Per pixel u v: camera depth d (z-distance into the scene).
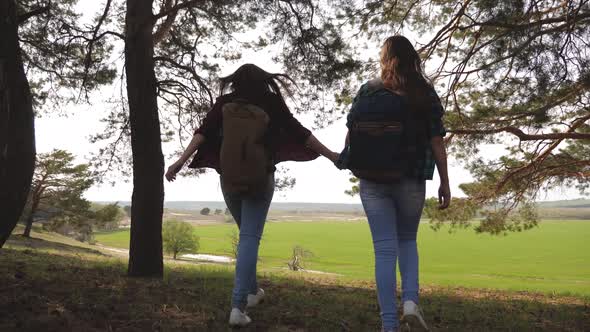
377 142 2.81
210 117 3.27
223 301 4.33
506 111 11.23
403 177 2.84
